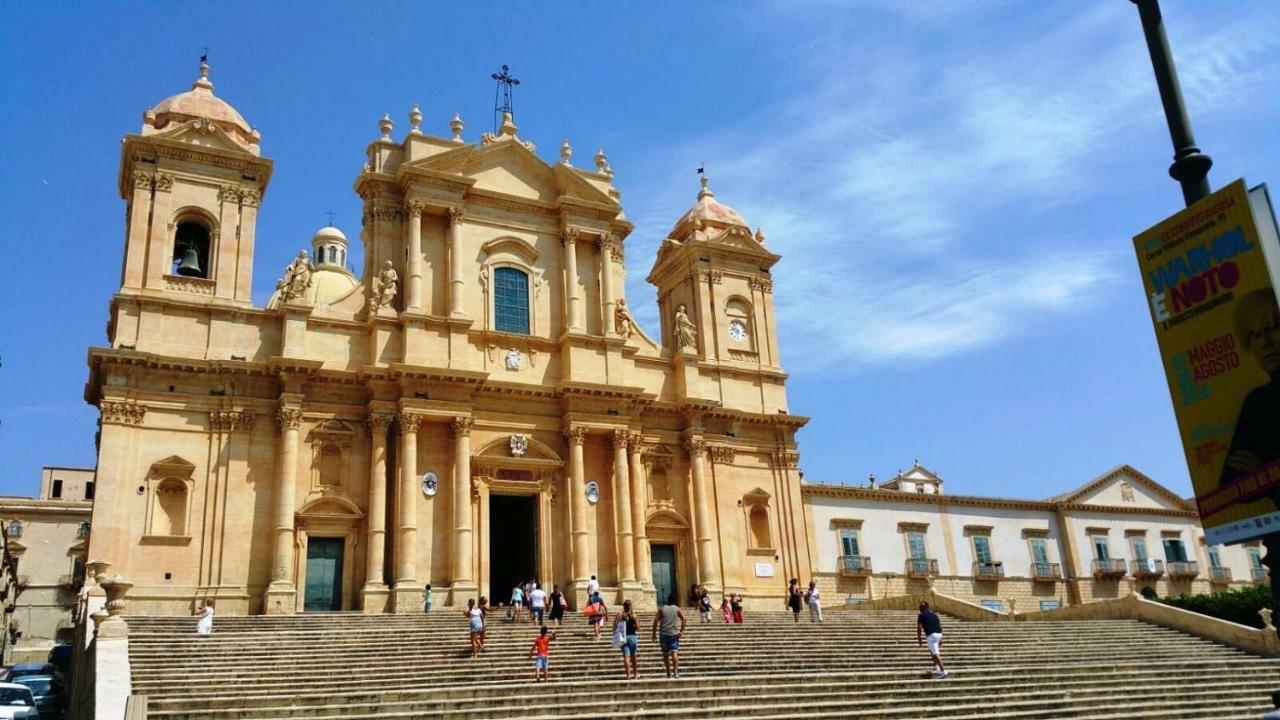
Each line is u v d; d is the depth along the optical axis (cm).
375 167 4009
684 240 4941
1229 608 4472
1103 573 6038
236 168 3759
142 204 3581
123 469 3291
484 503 3788
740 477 4431
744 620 3566
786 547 4428
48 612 6134
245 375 3544
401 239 3975
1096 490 6319
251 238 3712
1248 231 878
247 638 2594
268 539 3438
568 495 3931
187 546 3325
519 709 1953
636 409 4147
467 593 3553
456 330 3856
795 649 2833
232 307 3588
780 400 4656
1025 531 5981
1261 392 855
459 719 1903
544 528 3875
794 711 2056
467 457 3719
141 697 1761
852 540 5366
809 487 5309
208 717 1834
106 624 2270
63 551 6284
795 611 3494
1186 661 2816
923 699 2192
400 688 2203
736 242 4822
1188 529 6606
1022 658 2855
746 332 4756
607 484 4066
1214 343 899
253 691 2111
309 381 3622
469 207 4119
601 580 3941
